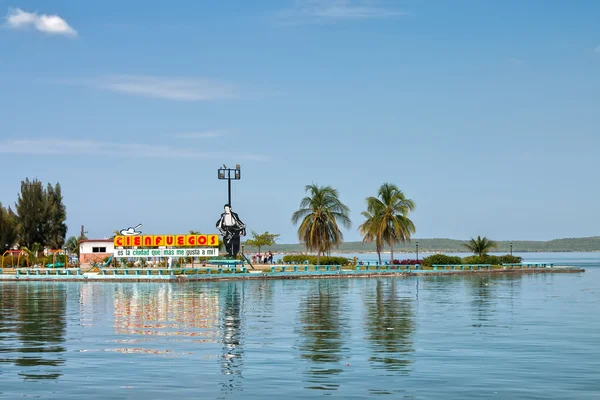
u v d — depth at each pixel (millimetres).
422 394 17656
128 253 75562
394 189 92500
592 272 99188
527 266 100562
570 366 21016
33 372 20312
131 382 19031
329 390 18094
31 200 122500
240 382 19000
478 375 19781
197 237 74188
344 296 48562
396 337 26953
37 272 76438
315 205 86562
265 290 55312
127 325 31078
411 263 98750
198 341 25984
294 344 25203
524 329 29359
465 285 62938
